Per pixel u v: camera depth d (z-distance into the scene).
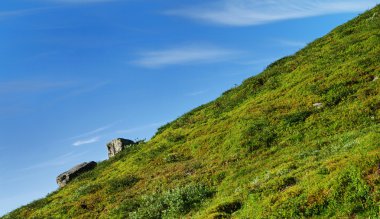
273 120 34.31
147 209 28.70
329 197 16.02
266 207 17.95
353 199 15.26
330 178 16.88
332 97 33.34
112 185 37.41
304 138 29.50
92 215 32.84
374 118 27.69
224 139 36.31
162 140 46.03
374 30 43.28
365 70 34.81
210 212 21.27
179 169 34.69
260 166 27.39
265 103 39.16
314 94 35.22
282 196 17.98
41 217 36.97
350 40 43.84
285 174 21.67
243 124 36.28
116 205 32.66
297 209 16.50
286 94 38.59
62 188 49.38
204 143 38.03
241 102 44.44
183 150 39.69
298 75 41.81
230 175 28.31
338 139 25.70
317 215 15.75
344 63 38.38
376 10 50.62
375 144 18.25
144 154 44.09
